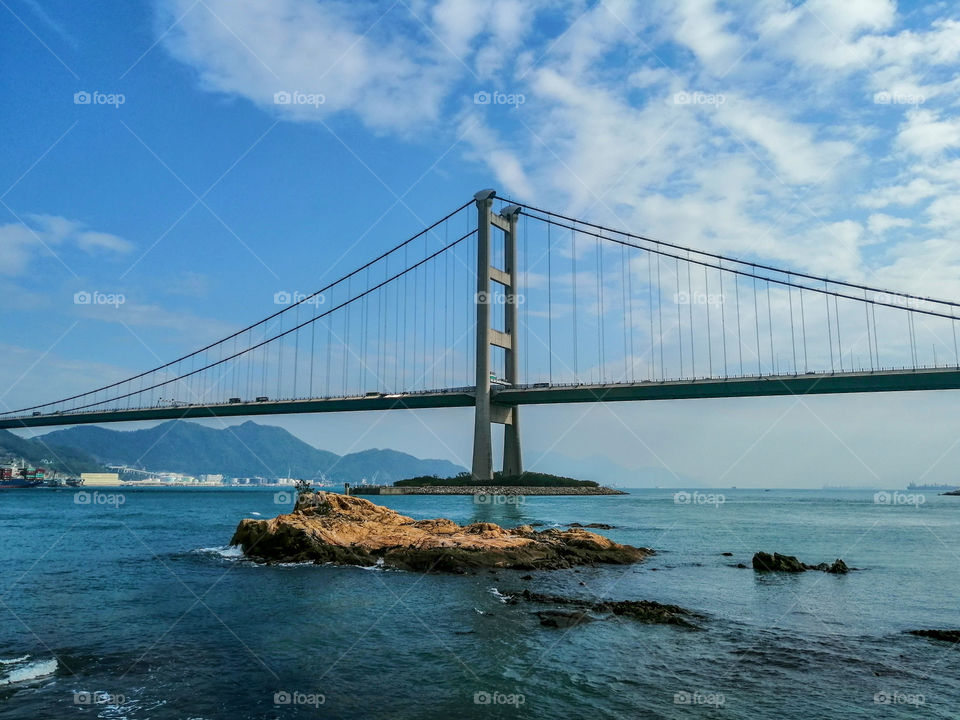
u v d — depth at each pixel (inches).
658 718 428.5
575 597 815.1
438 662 536.1
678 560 1196.5
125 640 598.5
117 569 1024.9
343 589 854.5
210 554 1203.9
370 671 513.0
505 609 732.7
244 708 437.1
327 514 1321.4
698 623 682.2
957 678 517.0
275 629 640.4
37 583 893.8
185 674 503.8
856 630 668.7
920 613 754.2
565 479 5723.4
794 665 544.1
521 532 1341.0
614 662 541.3
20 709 431.8
